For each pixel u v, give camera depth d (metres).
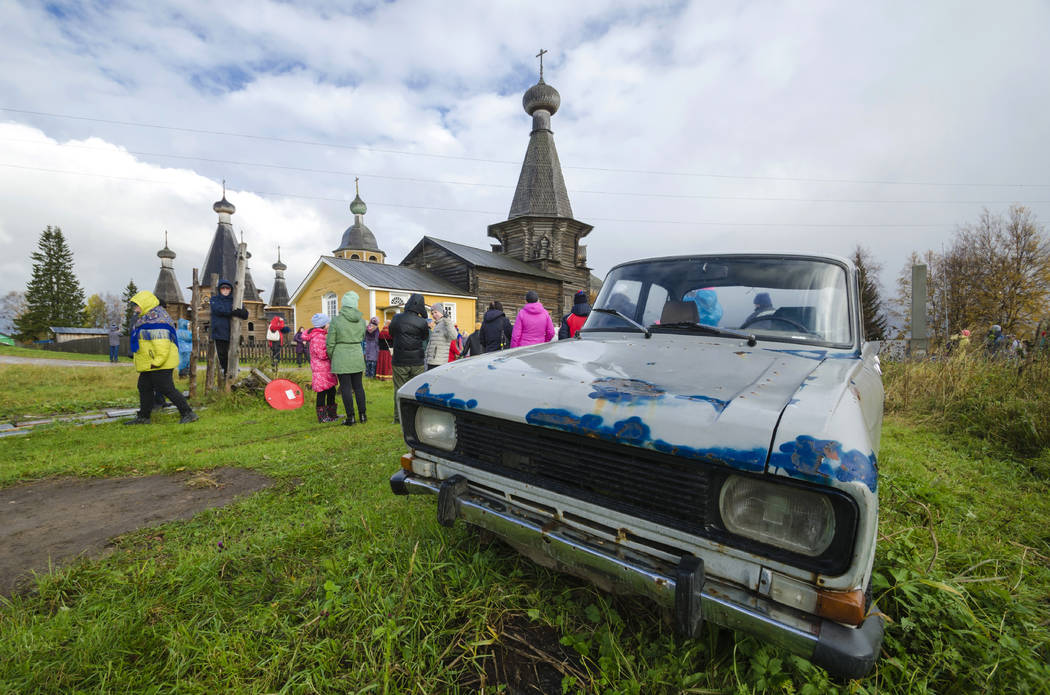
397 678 1.56
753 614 1.23
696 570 1.30
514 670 1.64
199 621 1.85
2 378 10.66
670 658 1.59
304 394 8.30
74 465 3.99
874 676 1.52
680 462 1.35
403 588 1.91
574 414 1.52
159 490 3.45
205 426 5.89
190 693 1.49
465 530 2.46
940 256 37.78
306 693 1.49
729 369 1.73
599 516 1.55
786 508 1.22
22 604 1.96
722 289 2.47
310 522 2.66
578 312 5.73
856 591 1.16
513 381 1.82
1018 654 1.52
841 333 2.09
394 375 6.12
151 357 5.80
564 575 2.12
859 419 1.28
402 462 2.16
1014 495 3.44
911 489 3.11
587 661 1.65
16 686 1.49
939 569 2.06
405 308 6.04
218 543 2.43
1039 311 31.42
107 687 1.52
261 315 41.50
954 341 8.33
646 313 2.64
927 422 6.09
